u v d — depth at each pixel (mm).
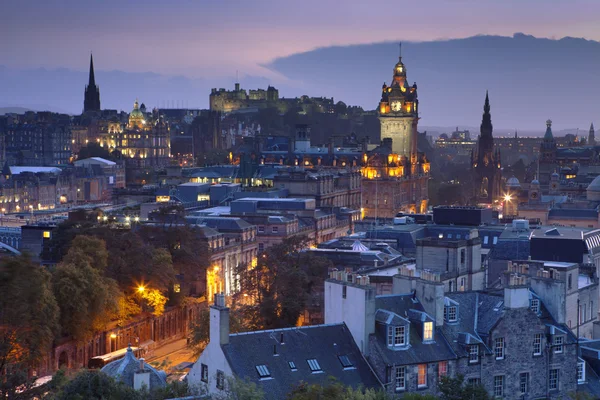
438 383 138750
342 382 133250
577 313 192500
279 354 133000
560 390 147375
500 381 143500
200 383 130875
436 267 196875
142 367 151625
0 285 148625
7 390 135500
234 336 132625
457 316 144250
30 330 164250
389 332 137250
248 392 120125
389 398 127438
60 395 128875
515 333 144375
